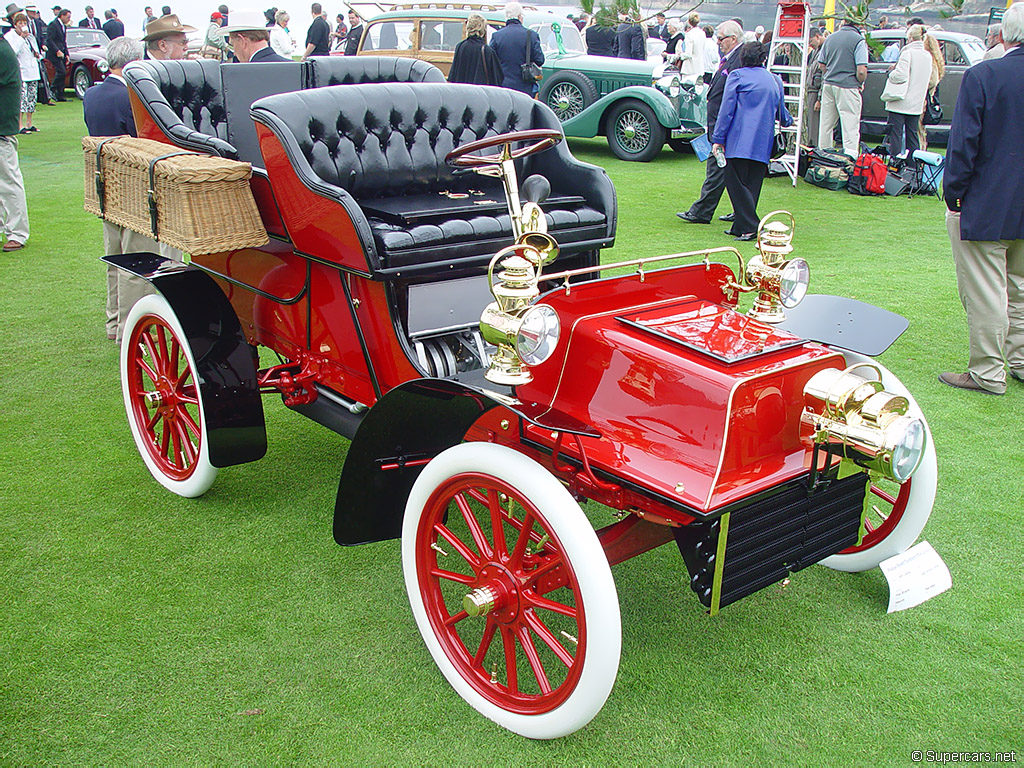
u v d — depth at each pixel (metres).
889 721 2.18
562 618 2.61
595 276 3.23
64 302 5.32
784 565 2.12
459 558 2.88
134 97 3.36
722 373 2.00
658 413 2.10
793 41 9.11
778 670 2.36
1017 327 4.27
